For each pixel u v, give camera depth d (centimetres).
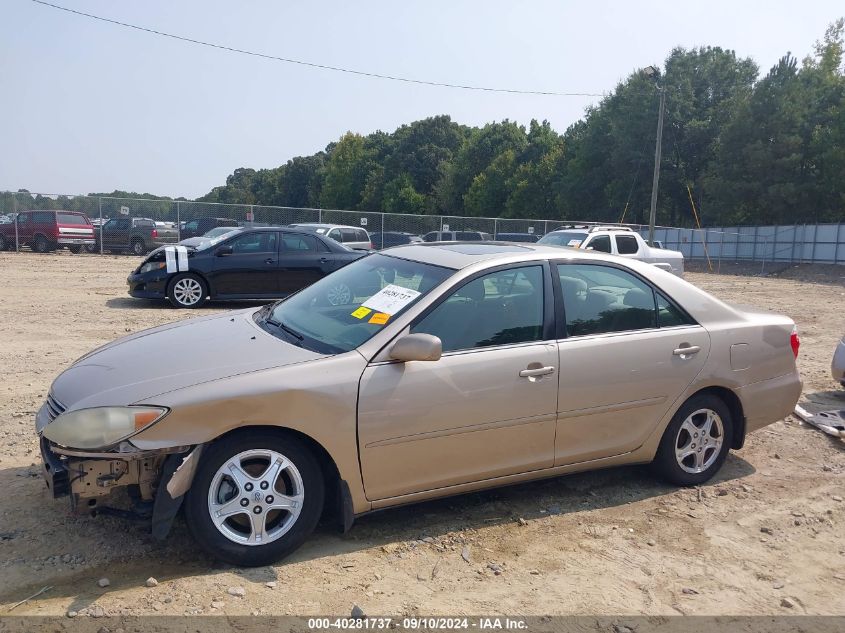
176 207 2825
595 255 452
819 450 564
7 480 430
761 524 426
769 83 4156
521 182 6138
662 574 363
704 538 405
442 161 7994
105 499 336
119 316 1112
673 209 5459
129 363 372
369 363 364
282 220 2992
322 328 404
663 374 446
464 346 391
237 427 334
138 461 331
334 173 9162
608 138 5397
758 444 574
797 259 3516
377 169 8744
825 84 4216
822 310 1571
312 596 323
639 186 5200
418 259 447
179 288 1238
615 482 482
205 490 330
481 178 6650
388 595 328
